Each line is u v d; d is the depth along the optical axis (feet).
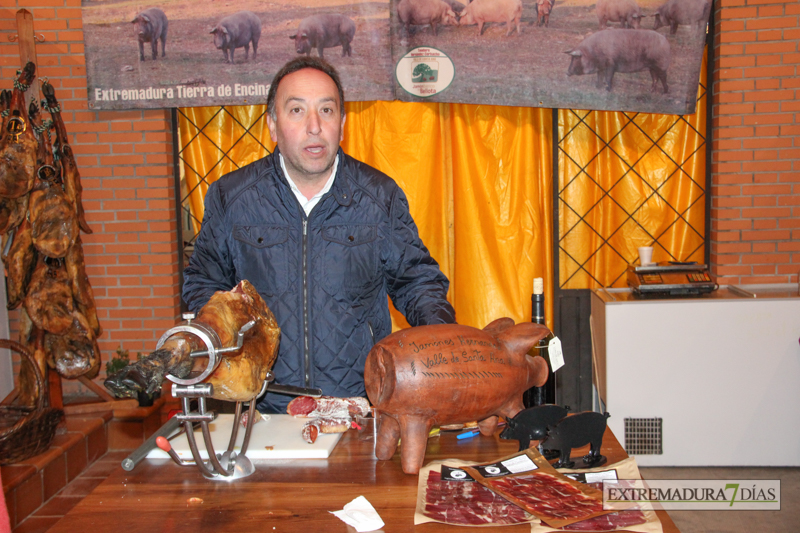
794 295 9.05
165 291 10.87
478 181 10.31
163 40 9.84
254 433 3.99
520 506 2.94
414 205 10.27
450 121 10.36
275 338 3.67
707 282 9.25
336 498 3.14
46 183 8.68
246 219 5.49
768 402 8.93
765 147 10.11
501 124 10.26
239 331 3.19
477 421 3.75
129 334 10.93
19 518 7.84
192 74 9.91
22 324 9.20
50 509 8.21
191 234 11.12
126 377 2.63
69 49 10.48
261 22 9.72
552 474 3.29
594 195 10.72
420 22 9.59
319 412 4.24
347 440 3.97
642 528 2.75
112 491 3.24
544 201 10.52
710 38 10.34
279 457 3.67
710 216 10.56
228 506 3.06
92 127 10.59
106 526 2.88
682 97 9.66
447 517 2.88
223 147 10.84
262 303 3.66
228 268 5.72
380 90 9.73
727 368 8.95
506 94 9.73
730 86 10.09
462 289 10.50
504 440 3.89
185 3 9.73
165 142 10.61
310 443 3.79
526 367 3.66
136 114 10.55
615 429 9.14
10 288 9.05
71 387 10.93
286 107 4.82
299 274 5.44
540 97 9.72
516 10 9.53
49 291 8.83
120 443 10.06
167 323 10.90
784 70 9.94
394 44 9.64
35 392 9.14
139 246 10.79
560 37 9.58
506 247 10.37
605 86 9.67
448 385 3.35
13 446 8.07
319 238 5.43
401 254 5.58
